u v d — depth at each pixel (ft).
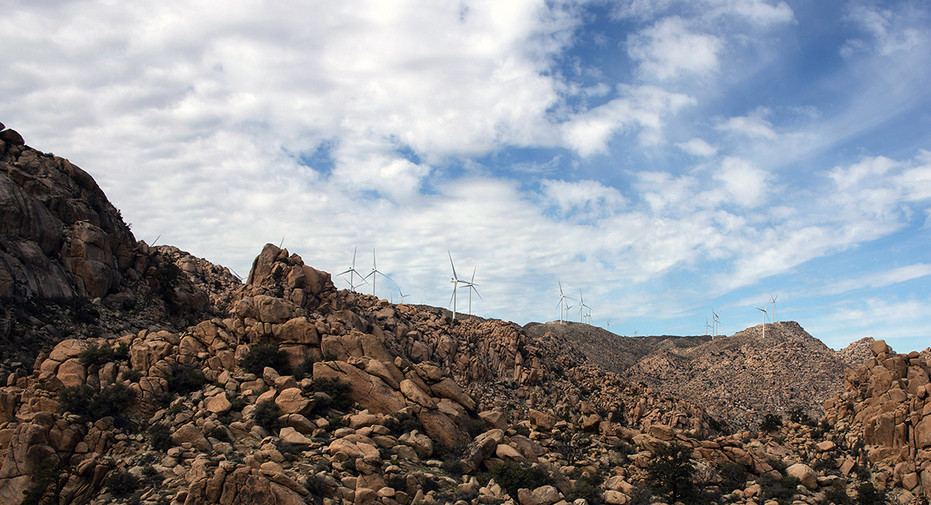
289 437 227.20
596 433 342.03
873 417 330.13
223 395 244.83
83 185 365.61
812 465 324.60
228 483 189.78
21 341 266.57
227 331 286.87
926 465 293.84
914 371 337.52
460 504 211.20
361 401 264.11
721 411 602.03
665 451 289.74
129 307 342.64
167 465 208.44
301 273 371.76
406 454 239.71
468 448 256.73
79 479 201.16
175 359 263.49
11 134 345.10
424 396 268.82
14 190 313.73
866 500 282.36
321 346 284.82
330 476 206.59
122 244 366.02
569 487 251.39
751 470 309.83
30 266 300.40
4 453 200.95
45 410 223.30
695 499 272.10
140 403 236.43
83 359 249.14
